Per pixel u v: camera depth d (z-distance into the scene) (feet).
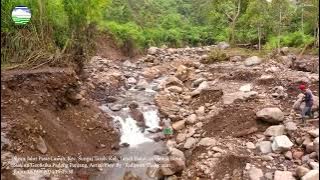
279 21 96.78
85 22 51.26
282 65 63.82
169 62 79.41
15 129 31.12
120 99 52.70
